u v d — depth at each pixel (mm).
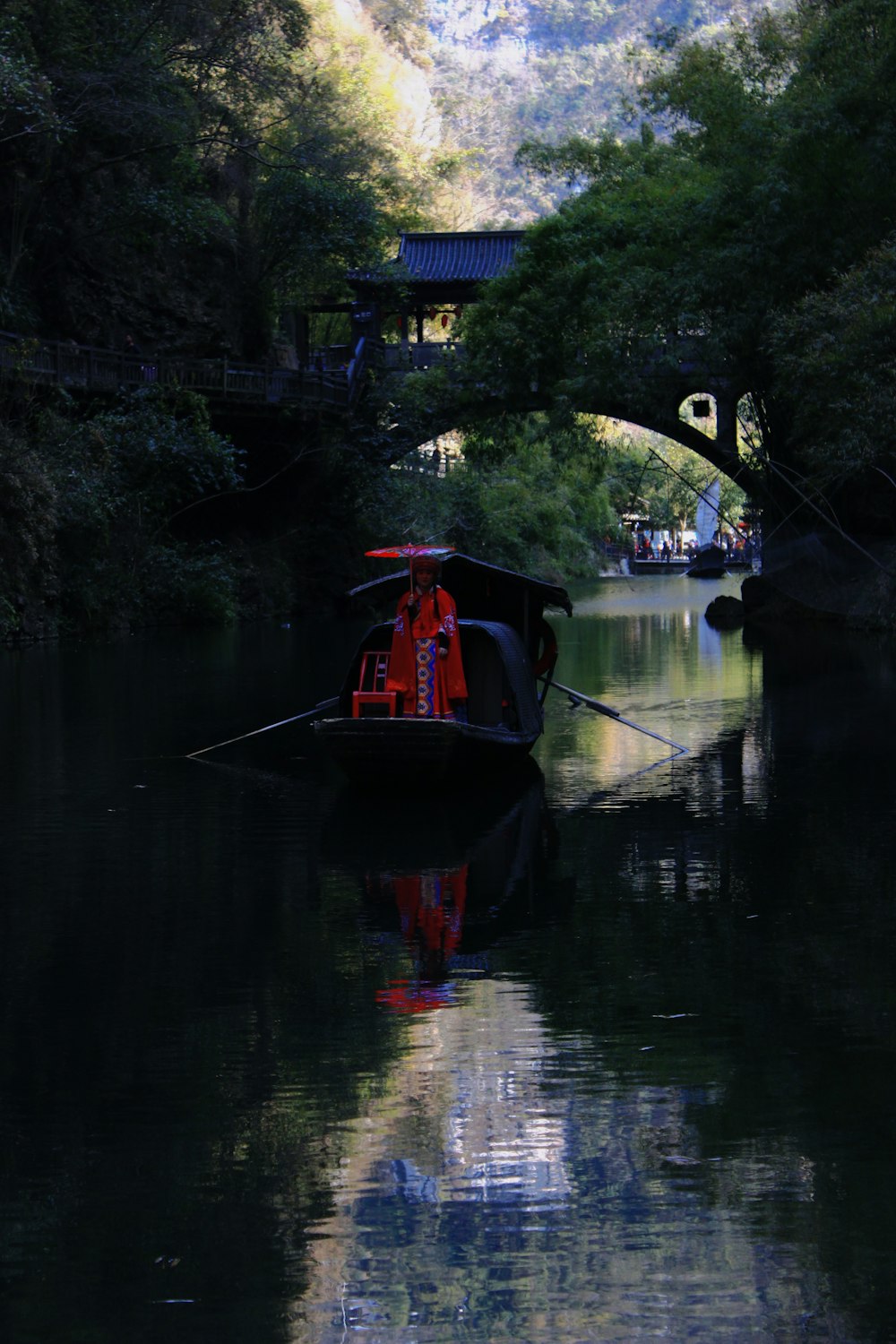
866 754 11398
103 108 28422
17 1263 3457
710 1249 3482
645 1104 4336
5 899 7059
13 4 26609
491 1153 4016
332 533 37688
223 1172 3924
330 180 37875
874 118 24062
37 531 24375
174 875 7543
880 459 23594
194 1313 3250
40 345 26156
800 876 7336
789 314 25031
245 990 5531
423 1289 3318
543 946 6105
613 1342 3121
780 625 28016
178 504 32844
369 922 6559
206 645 24203
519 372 32625
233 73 36438
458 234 39250
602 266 30844
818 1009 5203
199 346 35844
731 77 29250
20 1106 4387
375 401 37625
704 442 34969
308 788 10211
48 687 16859
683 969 5727
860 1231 3551
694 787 10125
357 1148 4055
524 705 11164
